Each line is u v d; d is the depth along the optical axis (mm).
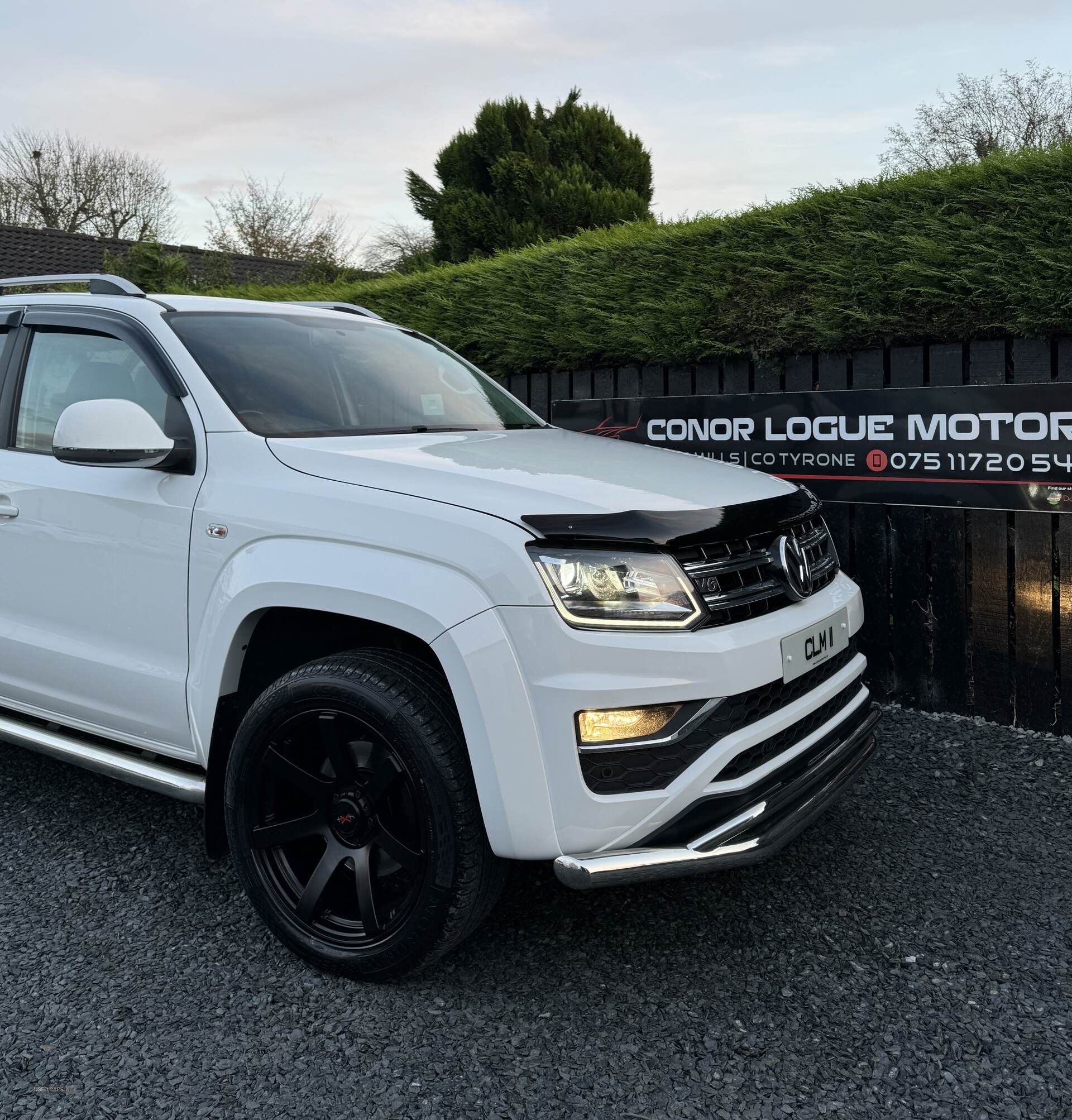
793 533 2680
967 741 4062
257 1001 2396
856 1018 2309
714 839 2217
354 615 2318
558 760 2143
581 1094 2072
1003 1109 2004
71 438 2588
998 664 4211
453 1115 2016
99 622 2898
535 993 2424
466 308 5836
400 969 2371
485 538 2195
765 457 4719
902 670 4512
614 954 2592
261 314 3361
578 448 2992
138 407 2662
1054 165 3854
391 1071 2146
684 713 2199
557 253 5457
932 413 4180
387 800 2400
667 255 5008
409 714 2246
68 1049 2219
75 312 3201
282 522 2463
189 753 2781
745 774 2312
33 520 3043
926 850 3150
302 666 2537
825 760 2584
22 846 3217
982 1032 2244
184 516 2656
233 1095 2076
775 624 2428
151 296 3223
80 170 35219
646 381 5199
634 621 2188
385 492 2379
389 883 2486
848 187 4508
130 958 2580
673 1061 2168
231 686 2594
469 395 3596
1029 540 4051
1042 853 3115
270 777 2521
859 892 2898
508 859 2307
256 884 2545
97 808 3514
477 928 2562
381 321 3994
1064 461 3869
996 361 4117
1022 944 2607
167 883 2977
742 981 2465
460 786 2227
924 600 4402
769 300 4699
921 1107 2016
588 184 13188
